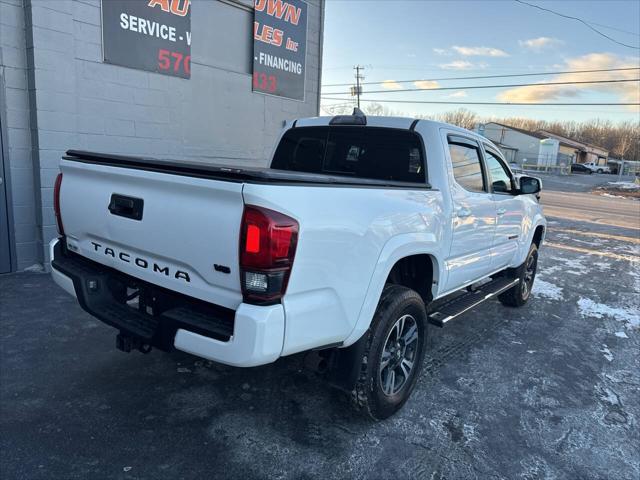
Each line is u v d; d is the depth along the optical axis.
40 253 6.06
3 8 5.43
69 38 5.82
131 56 6.50
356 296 2.70
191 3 7.16
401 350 3.35
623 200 30.66
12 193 5.80
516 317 5.78
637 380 4.23
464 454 2.98
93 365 3.78
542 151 68.31
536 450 3.08
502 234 4.90
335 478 2.69
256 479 2.63
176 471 2.65
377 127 3.98
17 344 4.04
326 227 2.44
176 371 3.78
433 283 3.66
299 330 2.38
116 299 3.14
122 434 2.94
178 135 7.28
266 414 3.26
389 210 2.94
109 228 2.90
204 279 2.42
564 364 4.48
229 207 2.26
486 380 4.02
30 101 5.73
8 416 3.05
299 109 9.34
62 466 2.63
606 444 3.21
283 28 8.63
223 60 7.81
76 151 3.26
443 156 3.72
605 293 7.21
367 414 3.10
